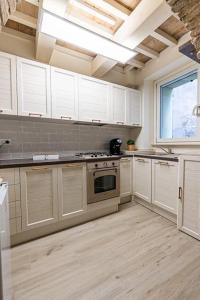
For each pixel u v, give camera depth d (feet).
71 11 5.73
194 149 8.74
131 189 9.88
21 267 4.72
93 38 6.13
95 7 5.66
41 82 7.23
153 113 11.08
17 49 7.41
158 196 8.09
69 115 8.04
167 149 10.18
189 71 8.64
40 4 4.94
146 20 5.47
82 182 7.38
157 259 4.98
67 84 7.95
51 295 3.84
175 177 7.13
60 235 6.42
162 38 7.34
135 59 9.64
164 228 6.81
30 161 6.41
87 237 6.24
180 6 3.53
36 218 6.22
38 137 8.25
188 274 4.39
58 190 6.70
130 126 10.85
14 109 6.63
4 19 4.07
